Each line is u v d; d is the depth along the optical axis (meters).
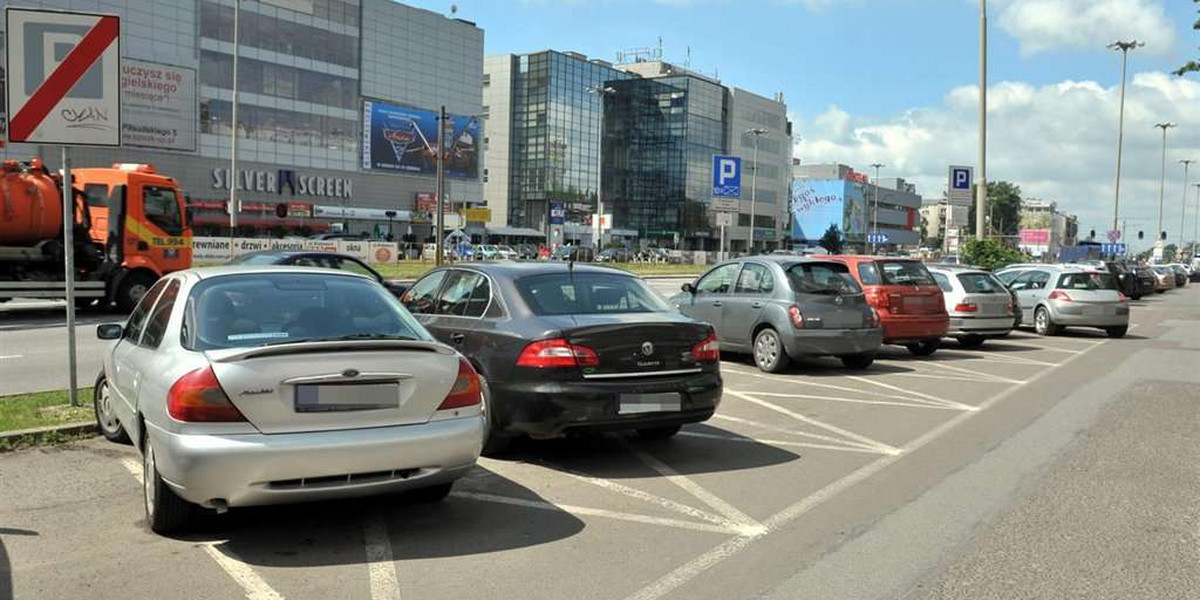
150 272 18.38
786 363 12.05
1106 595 4.33
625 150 108.75
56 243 17.17
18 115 7.69
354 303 5.56
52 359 12.47
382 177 72.50
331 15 67.50
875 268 13.98
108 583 4.35
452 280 8.05
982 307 15.66
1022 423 8.80
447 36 77.75
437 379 5.02
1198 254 127.94
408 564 4.68
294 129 65.25
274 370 4.61
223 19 59.97
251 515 5.47
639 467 6.89
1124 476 6.67
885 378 11.95
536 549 4.95
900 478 6.61
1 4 47.56
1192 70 21.06
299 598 4.19
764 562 4.78
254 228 62.22
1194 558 4.86
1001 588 4.42
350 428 4.73
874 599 4.27
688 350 6.89
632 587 4.40
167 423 4.60
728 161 26.58
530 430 6.56
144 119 55.34
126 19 54.41
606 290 7.45
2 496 5.80
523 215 100.50
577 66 101.25
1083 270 18.97
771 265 12.43
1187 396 10.59
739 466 6.95
